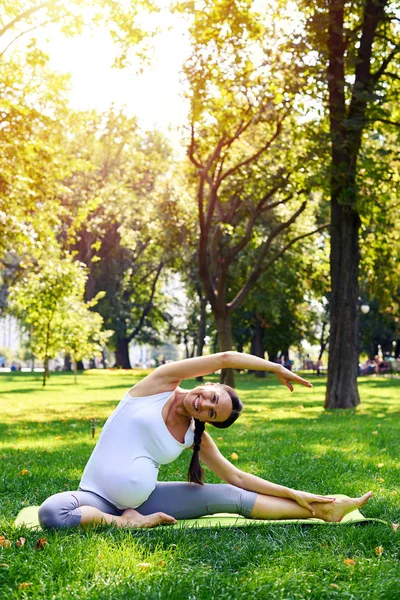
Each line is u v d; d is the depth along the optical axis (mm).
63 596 3564
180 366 5250
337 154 19250
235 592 3713
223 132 21938
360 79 19547
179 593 3670
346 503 5410
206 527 5094
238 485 5535
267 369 5246
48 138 20188
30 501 6598
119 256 56000
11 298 33719
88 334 36438
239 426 14547
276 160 24766
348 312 19766
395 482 7477
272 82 20219
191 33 19469
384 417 16406
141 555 4281
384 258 24938
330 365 19953
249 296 36969
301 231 31875
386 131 23344
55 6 17938
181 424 5254
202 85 20281
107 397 27594
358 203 18594
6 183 19406
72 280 33094
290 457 9383
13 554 4258
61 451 10391
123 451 5137
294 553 4477
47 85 19906
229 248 29391
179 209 31219
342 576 4113
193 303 59875
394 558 4559
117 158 46000
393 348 68375
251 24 19250
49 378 47188
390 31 20938
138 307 62469
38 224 20953
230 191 26547
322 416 16828
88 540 4516
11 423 16078
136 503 5180
